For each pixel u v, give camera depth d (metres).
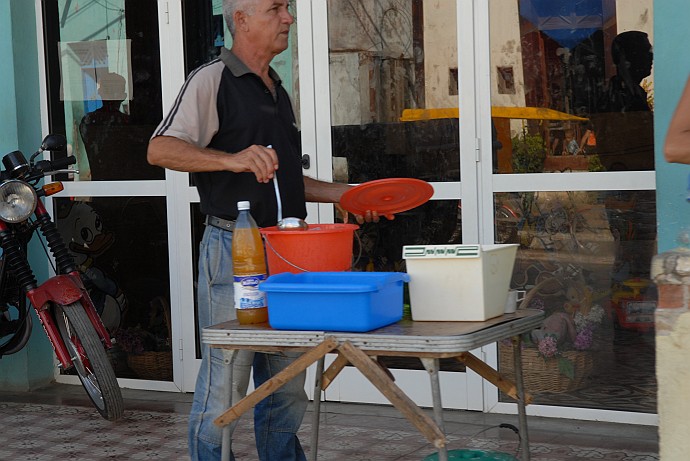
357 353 2.91
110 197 6.24
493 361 5.38
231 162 3.50
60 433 5.42
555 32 5.19
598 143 5.14
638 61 5.05
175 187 6.05
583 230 5.18
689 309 2.72
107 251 6.27
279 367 3.98
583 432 5.04
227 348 3.16
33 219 6.20
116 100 6.21
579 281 5.20
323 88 5.69
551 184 5.22
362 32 5.59
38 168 5.32
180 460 4.91
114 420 5.16
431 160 5.47
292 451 4.12
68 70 6.32
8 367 6.31
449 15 5.38
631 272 5.11
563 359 5.25
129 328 6.25
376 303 3.01
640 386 5.11
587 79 5.14
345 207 3.69
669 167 4.47
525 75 5.25
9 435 5.41
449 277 3.11
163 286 6.16
